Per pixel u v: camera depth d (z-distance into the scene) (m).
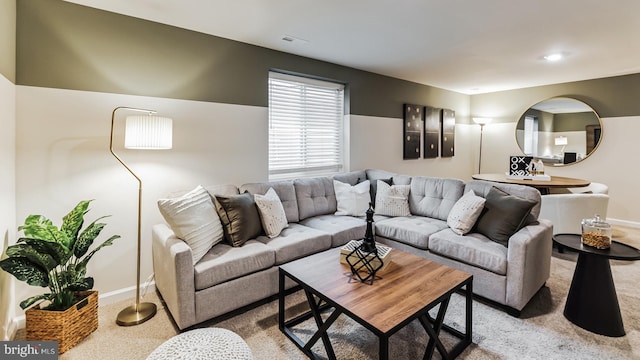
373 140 4.50
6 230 1.89
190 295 1.93
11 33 1.97
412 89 5.04
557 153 5.26
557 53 3.51
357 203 3.32
